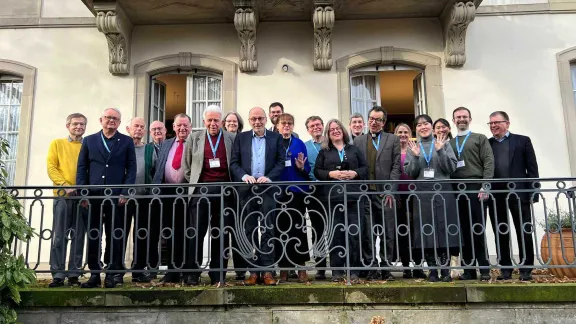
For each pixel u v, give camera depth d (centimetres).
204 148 454
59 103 724
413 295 398
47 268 669
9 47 741
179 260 472
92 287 427
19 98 750
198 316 404
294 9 708
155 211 489
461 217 468
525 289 397
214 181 450
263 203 441
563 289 396
